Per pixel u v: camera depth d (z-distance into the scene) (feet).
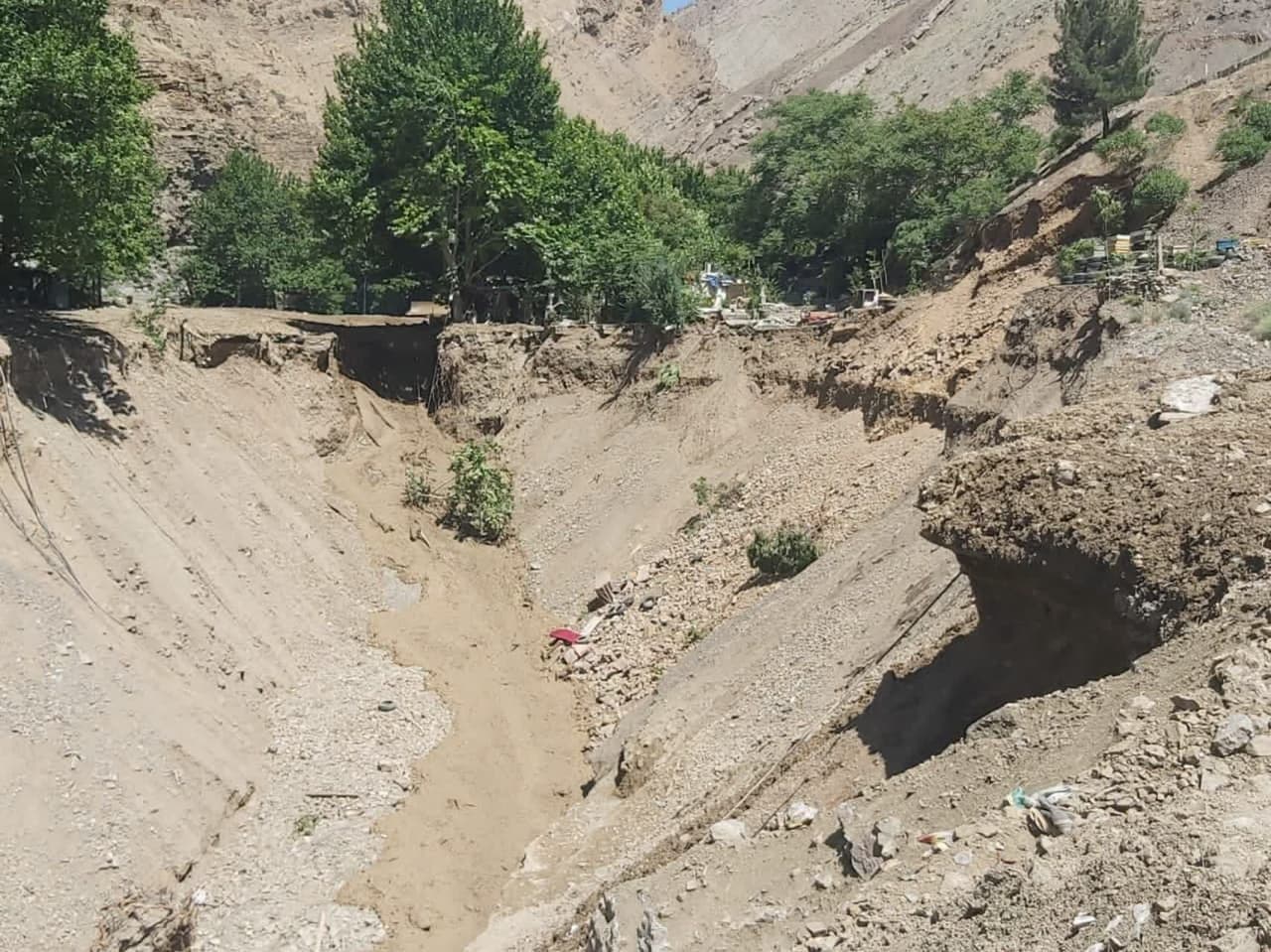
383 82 124.06
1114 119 117.80
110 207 84.53
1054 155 123.44
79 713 59.62
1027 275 92.48
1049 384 65.98
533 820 62.39
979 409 70.74
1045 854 26.30
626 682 74.95
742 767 51.57
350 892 55.21
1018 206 99.81
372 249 129.49
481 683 78.38
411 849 58.95
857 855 31.86
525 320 132.26
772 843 36.99
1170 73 183.01
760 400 101.91
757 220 148.97
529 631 87.71
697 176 191.52
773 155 147.54
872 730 42.73
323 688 75.72
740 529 85.40
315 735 69.72
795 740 49.01
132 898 51.98
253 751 66.54
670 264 112.57
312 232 151.33
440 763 67.51
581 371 114.93
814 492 82.12
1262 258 67.67
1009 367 71.87
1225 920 20.97
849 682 50.75
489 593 93.76
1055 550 37.04
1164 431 40.45
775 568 73.92
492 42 129.90
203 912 53.62
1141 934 21.85
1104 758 28.58
